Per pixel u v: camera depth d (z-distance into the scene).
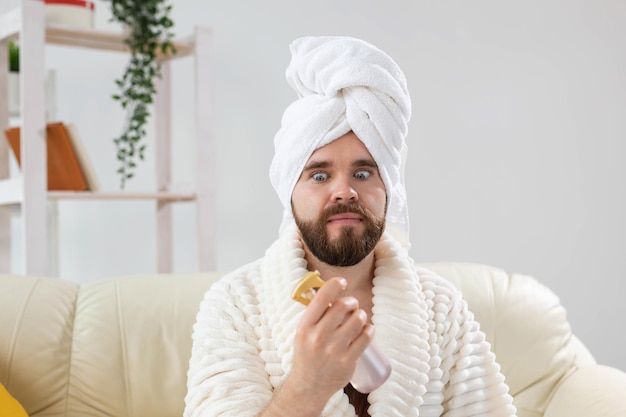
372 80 1.12
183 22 2.80
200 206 2.36
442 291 1.27
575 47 2.90
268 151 2.84
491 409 1.24
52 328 1.56
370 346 0.92
